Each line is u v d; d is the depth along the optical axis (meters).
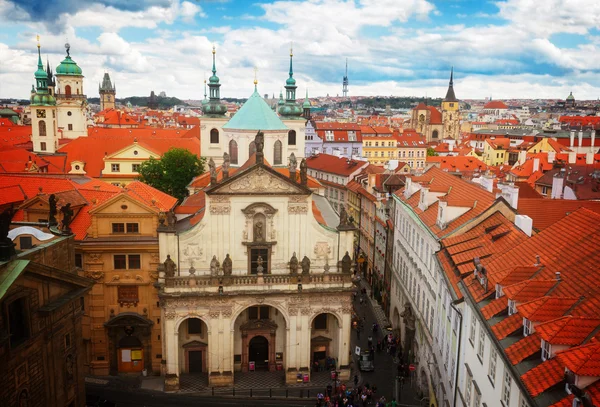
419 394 63.09
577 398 24.64
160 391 64.31
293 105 118.81
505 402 33.06
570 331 28.83
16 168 104.25
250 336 68.94
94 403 57.12
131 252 66.06
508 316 36.16
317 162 152.75
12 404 38.88
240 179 65.06
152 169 109.19
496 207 56.91
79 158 126.00
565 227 42.75
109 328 66.81
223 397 63.34
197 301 63.81
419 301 66.62
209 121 116.81
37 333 41.84
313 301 66.31
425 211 68.06
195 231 65.25
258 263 65.25
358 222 118.38
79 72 176.00
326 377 68.75
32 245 48.28
